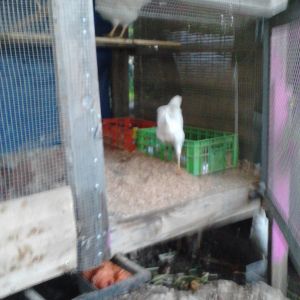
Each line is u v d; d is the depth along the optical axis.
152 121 3.28
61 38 1.18
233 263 2.41
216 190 2.05
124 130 3.01
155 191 2.01
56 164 1.27
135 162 2.60
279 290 1.97
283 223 1.81
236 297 1.85
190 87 2.87
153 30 3.00
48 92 1.20
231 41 2.37
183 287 1.97
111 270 1.67
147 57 3.30
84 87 1.27
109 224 1.55
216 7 1.69
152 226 1.75
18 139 1.18
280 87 1.83
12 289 1.25
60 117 1.24
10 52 1.11
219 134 2.64
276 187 1.93
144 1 1.81
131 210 1.75
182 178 2.24
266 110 2.05
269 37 1.95
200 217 1.96
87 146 1.32
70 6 1.18
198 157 2.30
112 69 3.66
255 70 2.21
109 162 2.60
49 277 1.33
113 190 2.01
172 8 1.79
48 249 1.30
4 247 1.20
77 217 1.35
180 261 2.42
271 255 2.10
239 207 2.14
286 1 1.64
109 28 3.07
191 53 2.77
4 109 1.14
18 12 1.09
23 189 1.22
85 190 1.35
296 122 1.61
